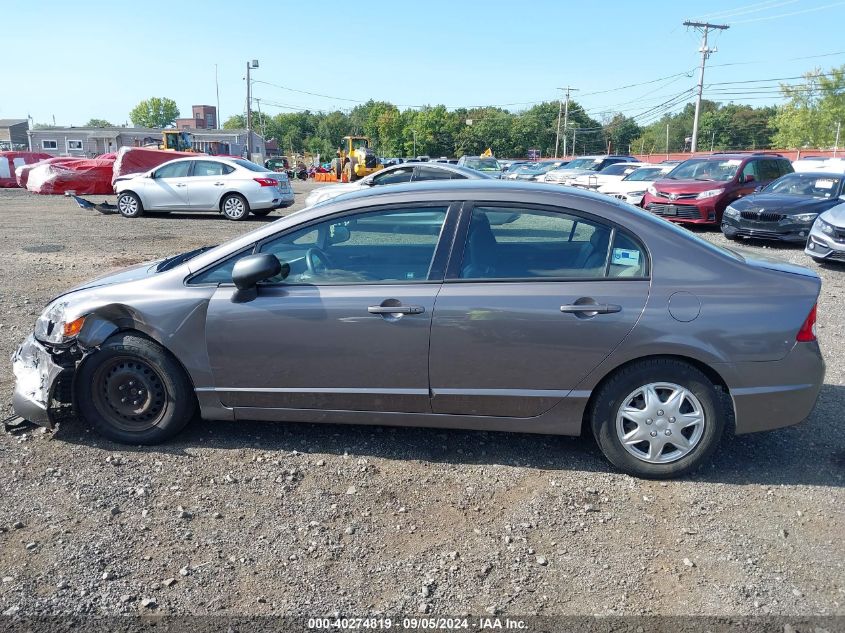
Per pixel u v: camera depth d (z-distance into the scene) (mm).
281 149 125000
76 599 2717
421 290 3666
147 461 3850
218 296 3807
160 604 2703
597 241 3697
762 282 3604
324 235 3869
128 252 11211
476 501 3496
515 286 3627
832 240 10234
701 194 15336
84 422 4309
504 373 3641
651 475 3699
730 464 3912
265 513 3357
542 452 4031
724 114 106250
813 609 2707
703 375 3607
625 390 3617
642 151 101688
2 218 16344
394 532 3219
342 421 3889
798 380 3578
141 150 23641
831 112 63562
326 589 2812
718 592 2809
